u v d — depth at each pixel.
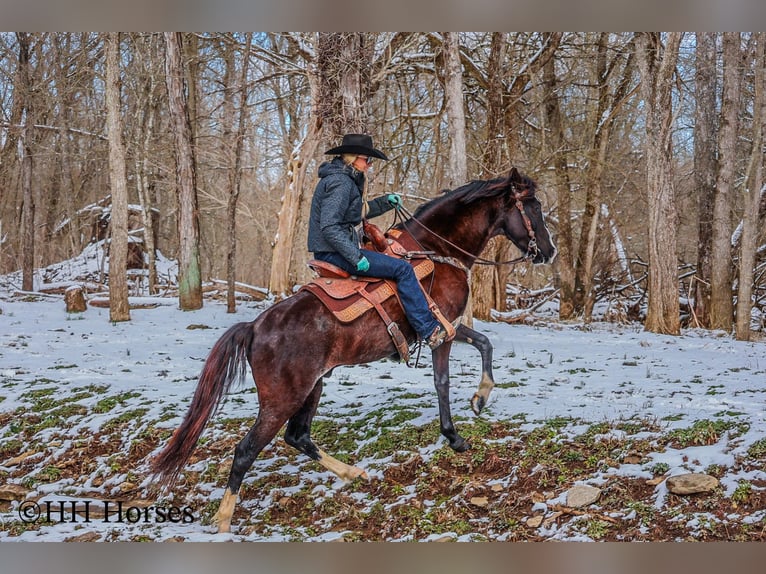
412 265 5.66
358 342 5.33
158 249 27.64
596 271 23.77
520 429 6.41
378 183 22.67
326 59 15.75
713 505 4.75
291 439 5.59
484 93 22.19
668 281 16.45
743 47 19.09
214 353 5.11
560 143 21.52
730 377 8.83
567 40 21.41
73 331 14.31
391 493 5.65
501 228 6.15
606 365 10.16
